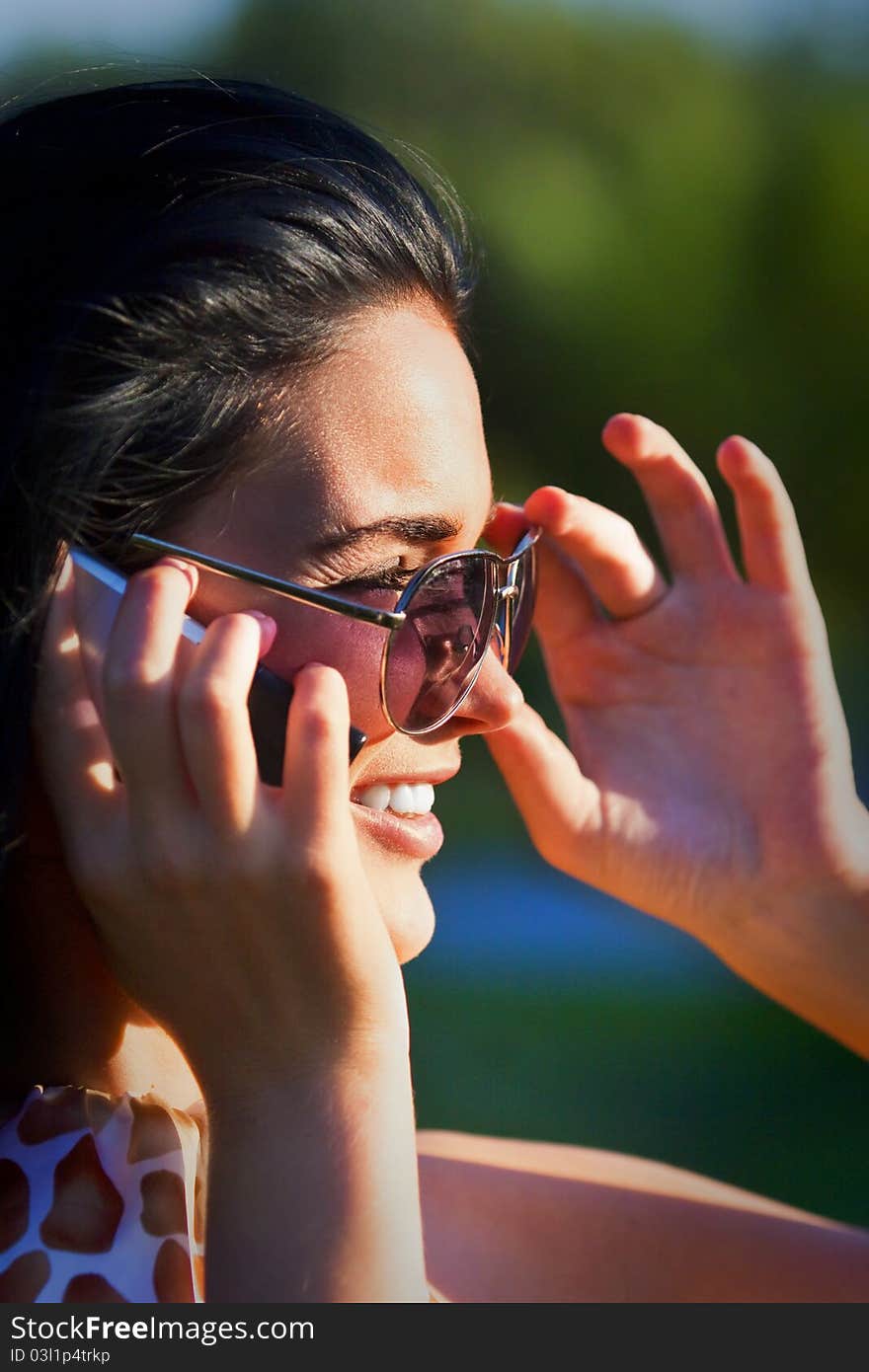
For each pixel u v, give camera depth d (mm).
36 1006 2271
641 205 24422
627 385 23453
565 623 3410
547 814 3305
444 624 2443
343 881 2098
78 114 2334
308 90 22562
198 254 2234
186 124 2336
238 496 2252
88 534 2213
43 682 2189
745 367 24297
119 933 2148
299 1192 2010
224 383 2229
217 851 2088
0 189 2268
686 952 12039
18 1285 1960
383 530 2330
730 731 3320
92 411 2168
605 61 24828
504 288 22609
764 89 26312
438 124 23406
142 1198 2072
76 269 2203
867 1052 3180
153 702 2094
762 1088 8461
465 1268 2896
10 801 2160
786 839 3250
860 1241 3031
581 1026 9773
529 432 23078
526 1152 3197
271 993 2098
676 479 3309
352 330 2322
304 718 2123
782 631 3295
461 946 12141
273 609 2270
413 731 2445
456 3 23406
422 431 2357
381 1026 2107
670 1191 3086
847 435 24766
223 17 23094
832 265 24625
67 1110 2123
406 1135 2078
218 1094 2096
